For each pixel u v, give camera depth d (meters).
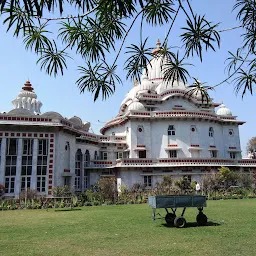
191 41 3.71
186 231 10.17
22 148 22.28
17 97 30.70
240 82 4.12
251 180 29.14
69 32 4.08
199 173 28.97
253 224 11.44
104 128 38.34
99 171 30.14
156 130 32.22
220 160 30.22
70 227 11.32
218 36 3.65
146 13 3.67
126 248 7.79
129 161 28.06
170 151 31.77
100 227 11.22
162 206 11.27
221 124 35.34
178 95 35.19
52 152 22.88
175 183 25.84
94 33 4.07
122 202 22.06
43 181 22.28
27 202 19.88
